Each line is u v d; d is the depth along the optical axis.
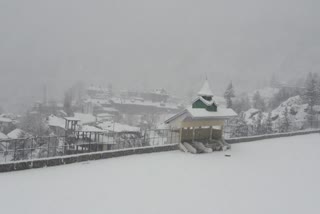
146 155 29.31
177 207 17.42
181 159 28.61
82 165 24.62
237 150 34.50
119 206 17.03
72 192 18.59
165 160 27.81
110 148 41.12
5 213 15.30
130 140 43.16
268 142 40.53
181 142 32.41
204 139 34.78
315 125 65.62
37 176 21.19
